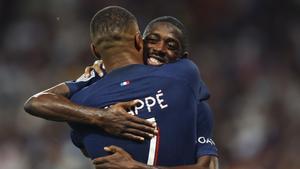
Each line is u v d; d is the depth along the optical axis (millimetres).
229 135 39781
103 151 13547
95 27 13883
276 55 46000
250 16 49281
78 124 13750
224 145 39438
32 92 43844
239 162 38188
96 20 13898
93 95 13688
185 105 13664
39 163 37156
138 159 13391
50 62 46750
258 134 38906
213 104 42344
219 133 40406
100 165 13391
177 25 14469
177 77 13797
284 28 48125
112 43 13789
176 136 13508
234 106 41938
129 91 13594
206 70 44844
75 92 13969
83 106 13508
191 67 14055
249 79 43750
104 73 14125
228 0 50125
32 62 46656
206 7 49500
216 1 49625
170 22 14453
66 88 13930
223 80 44156
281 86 42625
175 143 13500
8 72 45219
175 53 14344
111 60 13852
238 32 48562
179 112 13594
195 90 13906
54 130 37938
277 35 47781
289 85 42812
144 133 13344
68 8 49469
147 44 14344
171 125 13508
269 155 37844
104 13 13883
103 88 13688
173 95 13633
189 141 13680
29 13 50062
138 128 13344
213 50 47062
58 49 47188
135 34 13875
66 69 45219
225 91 43094
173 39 14281
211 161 13945
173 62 14148
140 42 13922
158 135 13414
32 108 13555
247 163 37906
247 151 38375
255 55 45781
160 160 13414
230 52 46750
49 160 36969
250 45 46781
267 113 40125
